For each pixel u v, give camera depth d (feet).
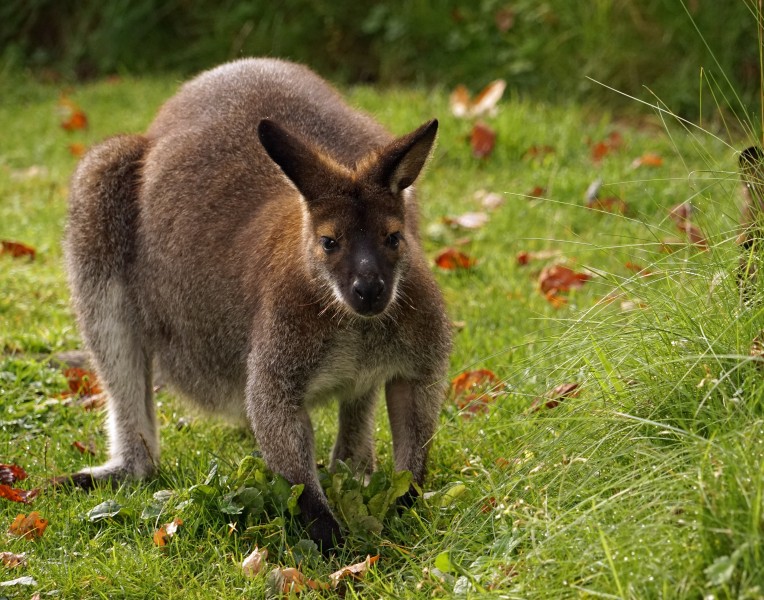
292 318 28.45
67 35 75.31
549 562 22.25
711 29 62.54
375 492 28.32
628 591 20.25
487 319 40.29
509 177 53.98
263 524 27.84
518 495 25.98
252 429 29.91
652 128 61.31
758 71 61.87
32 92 70.69
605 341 27.99
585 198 49.98
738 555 19.63
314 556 26.84
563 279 42.04
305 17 70.28
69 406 35.94
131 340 34.19
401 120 57.88
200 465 31.30
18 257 47.32
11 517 29.19
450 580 24.16
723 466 21.58
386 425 35.19
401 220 28.37
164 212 33.14
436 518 27.04
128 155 34.71
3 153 61.72
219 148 33.14
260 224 31.04
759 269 26.68
